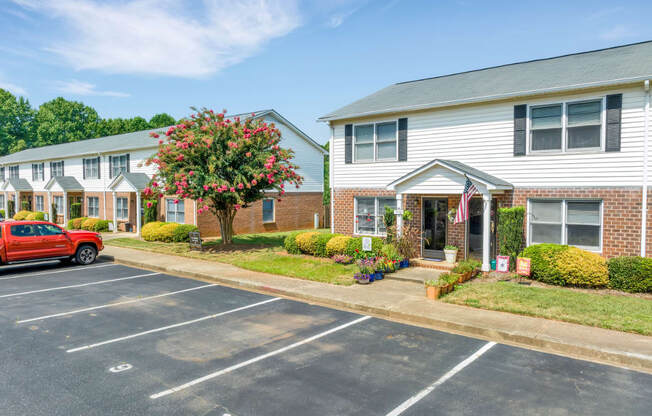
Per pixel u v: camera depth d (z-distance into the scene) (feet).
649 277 33.01
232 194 56.80
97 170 102.99
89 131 246.47
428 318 28.78
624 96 38.27
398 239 46.24
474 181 41.63
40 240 49.06
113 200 91.04
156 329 27.68
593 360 22.40
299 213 97.71
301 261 50.44
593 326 26.53
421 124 50.62
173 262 52.65
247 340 25.57
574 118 41.01
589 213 40.52
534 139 43.29
